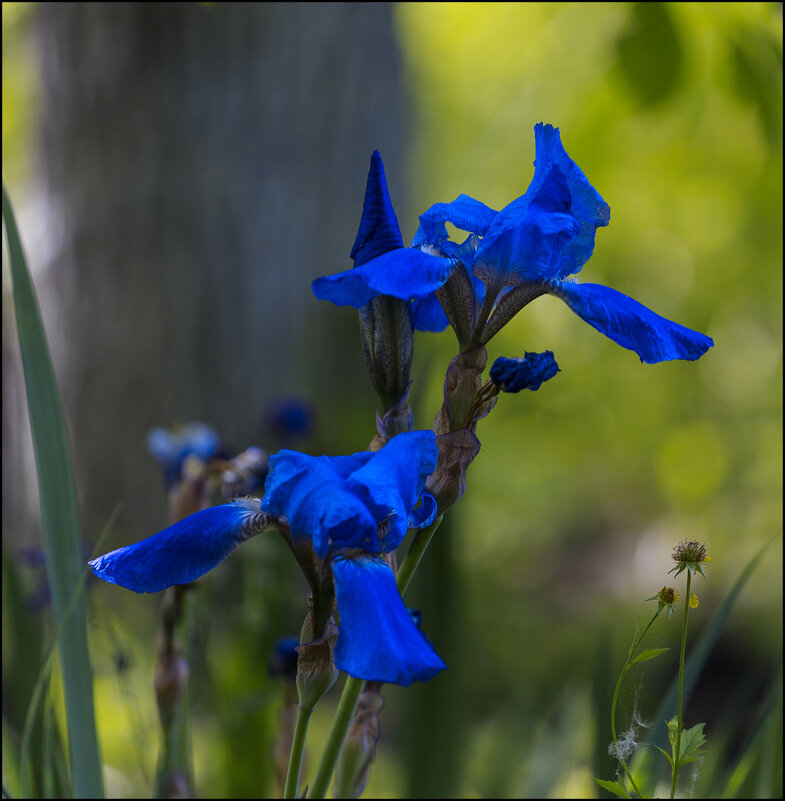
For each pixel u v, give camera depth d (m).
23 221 2.86
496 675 2.95
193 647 1.29
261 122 2.61
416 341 2.13
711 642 1.18
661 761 1.17
